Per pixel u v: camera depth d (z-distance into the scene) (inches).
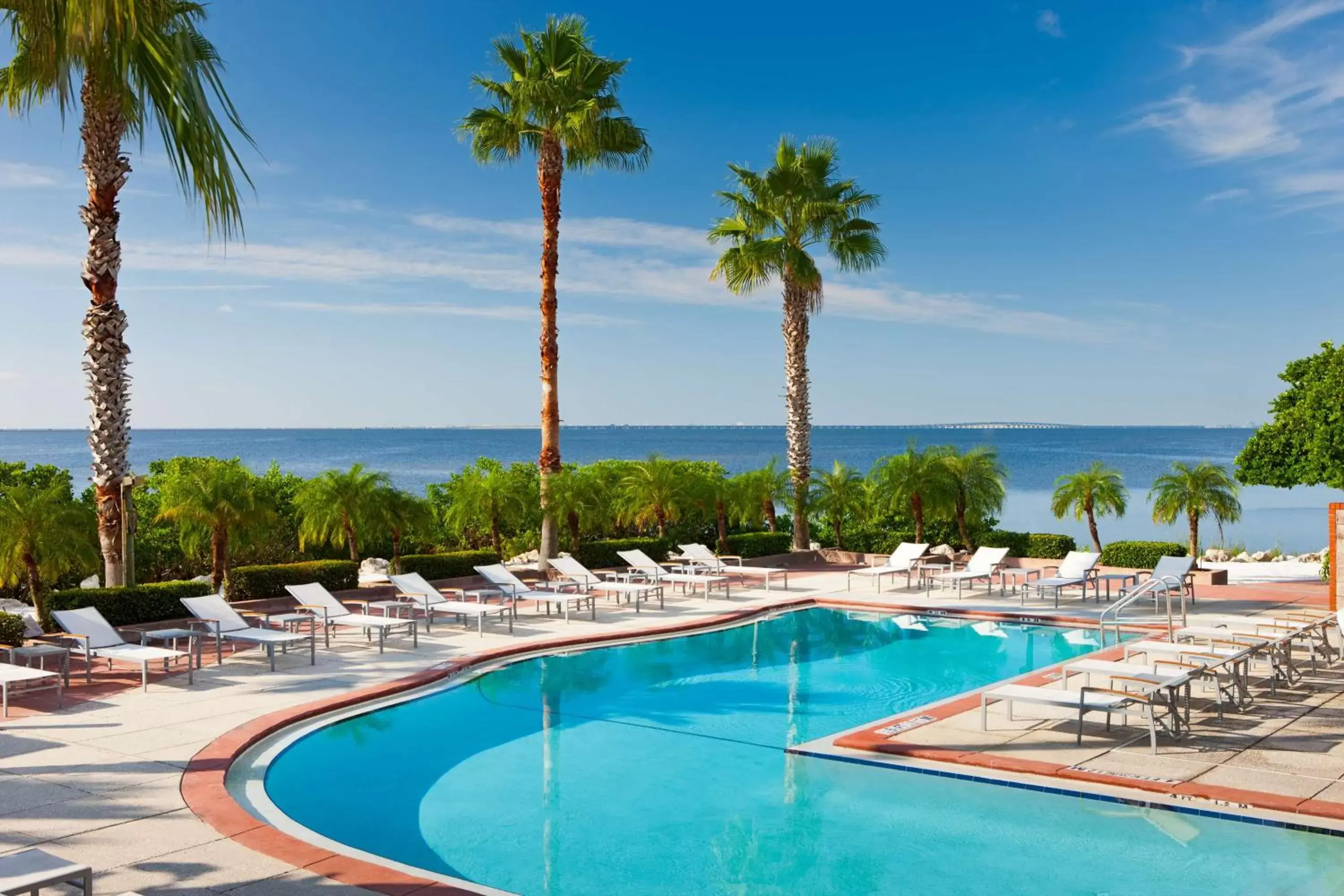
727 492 893.2
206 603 484.4
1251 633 458.0
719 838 261.6
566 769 326.0
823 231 920.3
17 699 386.3
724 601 698.2
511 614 569.9
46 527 520.4
